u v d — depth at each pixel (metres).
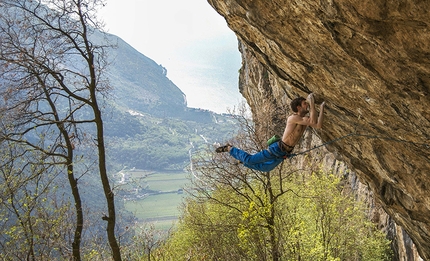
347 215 18.16
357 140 9.16
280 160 7.63
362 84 6.84
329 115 9.02
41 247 14.03
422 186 8.38
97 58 14.52
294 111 7.97
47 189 13.91
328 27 6.09
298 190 18.91
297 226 15.02
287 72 8.63
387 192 10.00
